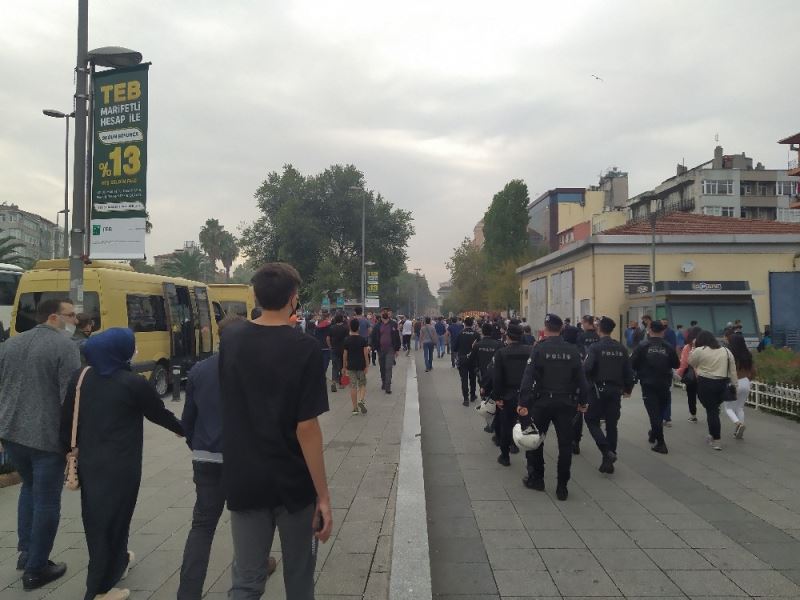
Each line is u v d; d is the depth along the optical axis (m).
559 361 6.50
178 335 15.46
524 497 6.59
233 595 2.80
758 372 12.45
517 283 50.75
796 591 4.26
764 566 4.69
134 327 13.52
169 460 8.02
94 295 12.64
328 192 55.47
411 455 7.62
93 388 3.92
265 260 56.94
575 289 27.97
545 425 6.70
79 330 7.41
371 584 4.25
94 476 3.85
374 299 43.31
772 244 25.52
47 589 4.20
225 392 2.87
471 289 64.38
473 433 10.25
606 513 6.01
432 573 4.67
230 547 4.97
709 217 30.28
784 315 25.39
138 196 9.97
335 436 9.55
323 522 2.77
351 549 4.90
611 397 7.49
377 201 56.81
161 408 4.08
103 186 10.09
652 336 8.66
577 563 4.81
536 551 5.07
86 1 10.10
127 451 3.95
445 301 97.38
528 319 38.56
